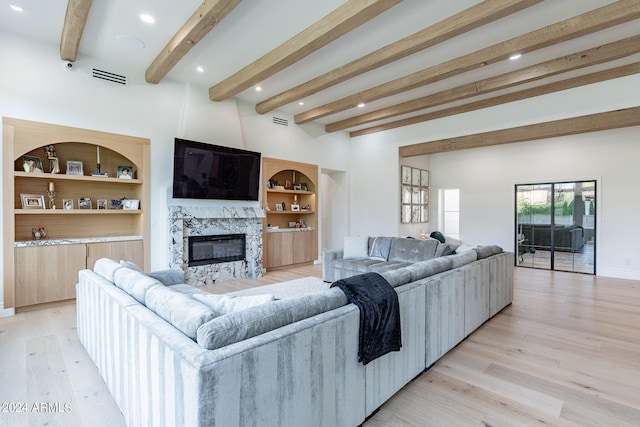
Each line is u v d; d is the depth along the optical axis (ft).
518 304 13.88
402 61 14.20
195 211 16.93
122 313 6.14
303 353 4.99
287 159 22.26
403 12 10.60
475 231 25.86
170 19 11.23
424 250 15.83
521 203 23.57
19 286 12.37
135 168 15.96
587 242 20.70
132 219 16.37
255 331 4.70
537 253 22.79
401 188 24.54
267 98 19.17
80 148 14.76
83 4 9.75
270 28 11.69
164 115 16.22
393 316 6.64
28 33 12.33
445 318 8.95
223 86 16.56
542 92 17.15
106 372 7.27
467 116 20.29
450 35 11.14
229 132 18.51
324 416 5.36
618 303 13.98
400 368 7.22
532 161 22.97
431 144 22.11
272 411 4.58
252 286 17.20
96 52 13.73
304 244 23.49
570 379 7.77
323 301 5.80
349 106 18.92
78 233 14.84
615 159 19.56
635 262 18.92
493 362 8.66
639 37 11.96
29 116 12.60
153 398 4.90
